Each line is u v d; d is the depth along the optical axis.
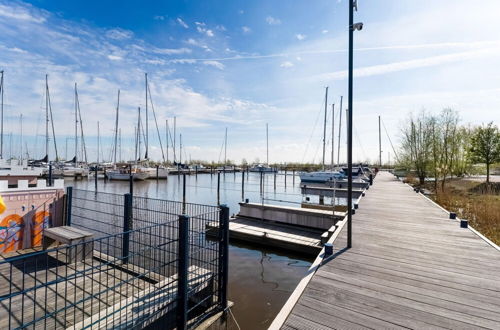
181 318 3.74
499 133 22.25
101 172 47.28
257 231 10.68
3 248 6.07
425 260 4.61
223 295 4.51
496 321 2.82
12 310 3.63
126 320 3.27
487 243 5.60
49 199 6.97
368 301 3.25
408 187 19.45
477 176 30.84
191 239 4.80
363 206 10.75
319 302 3.23
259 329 4.71
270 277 7.23
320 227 10.88
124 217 5.78
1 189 6.04
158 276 4.76
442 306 3.13
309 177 30.70
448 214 8.90
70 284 4.46
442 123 24.89
